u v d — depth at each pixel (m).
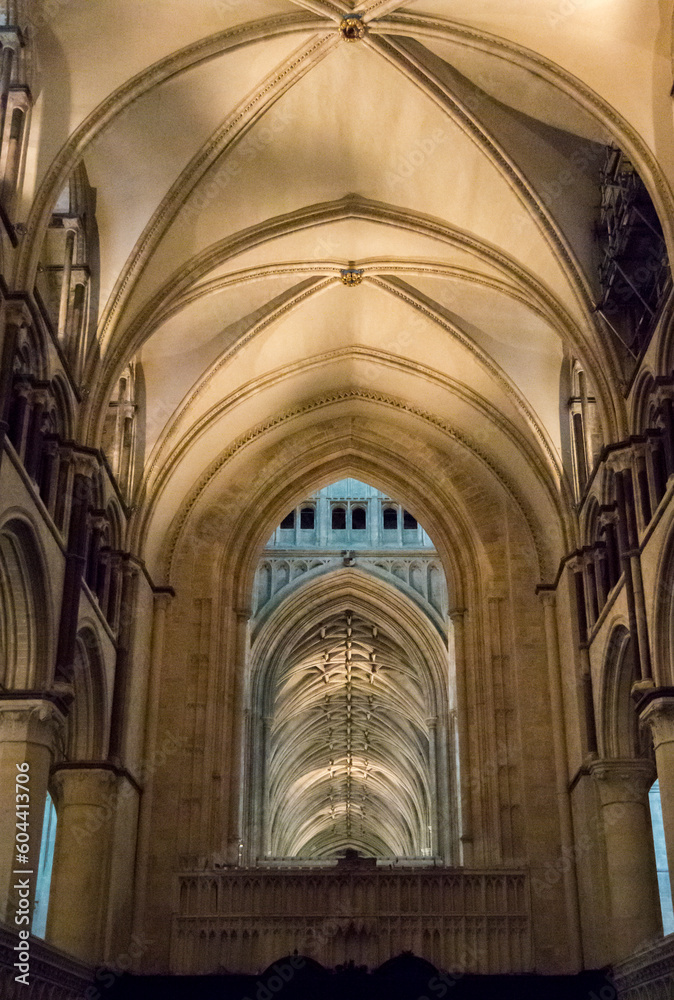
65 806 25.09
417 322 30.05
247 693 42.78
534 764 29.27
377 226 26.94
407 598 43.91
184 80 21.98
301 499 34.12
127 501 28.50
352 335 31.23
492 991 24.84
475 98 22.98
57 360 21.81
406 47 22.12
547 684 30.03
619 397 23.67
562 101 22.41
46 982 20.50
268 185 25.19
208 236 25.42
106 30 20.38
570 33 20.48
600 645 26.08
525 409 29.33
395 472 33.81
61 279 23.95
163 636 30.41
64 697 20.61
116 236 24.30
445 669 43.00
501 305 27.97
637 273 23.11
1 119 19.25
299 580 44.34
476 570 32.31
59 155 20.20
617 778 25.62
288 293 28.94
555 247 24.09
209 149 23.58
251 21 21.34
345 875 27.47
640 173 20.41
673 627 21.02
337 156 24.94
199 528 32.62
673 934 19.27
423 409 33.09
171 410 29.41
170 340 28.53
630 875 24.84
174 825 28.45
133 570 28.20
